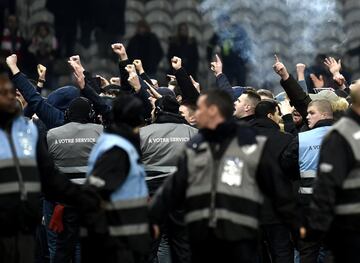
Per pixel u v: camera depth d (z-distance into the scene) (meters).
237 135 11.74
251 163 11.62
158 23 32.31
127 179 12.18
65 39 31.17
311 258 15.34
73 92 17.69
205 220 11.62
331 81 26.34
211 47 32.09
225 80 17.45
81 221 12.32
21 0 30.88
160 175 15.77
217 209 11.58
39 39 30.80
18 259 12.14
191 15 32.41
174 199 11.95
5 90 12.12
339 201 11.75
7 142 12.11
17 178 12.05
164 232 16.03
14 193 12.02
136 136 12.50
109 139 12.20
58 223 15.93
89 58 31.50
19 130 12.25
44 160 12.49
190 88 16.95
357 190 11.66
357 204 11.66
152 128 15.91
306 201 15.30
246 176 11.62
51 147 16.22
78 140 16.20
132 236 12.16
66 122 16.53
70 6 31.16
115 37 31.83
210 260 11.75
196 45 32.00
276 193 11.63
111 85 18.89
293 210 11.67
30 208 12.12
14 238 12.12
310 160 15.29
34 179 12.20
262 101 15.83
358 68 32.50
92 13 31.45
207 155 11.70
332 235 11.93
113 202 12.15
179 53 31.70
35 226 12.30
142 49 31.64
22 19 30.84
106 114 16.06
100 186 11.95
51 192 12.53
